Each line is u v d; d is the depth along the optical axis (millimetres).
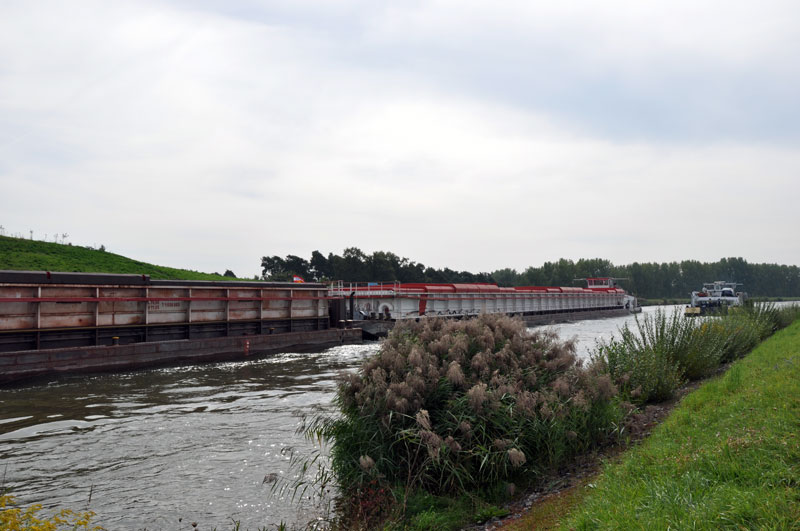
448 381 8312
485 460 7312
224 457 10609
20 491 8961
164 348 27828
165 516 7836
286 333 36094
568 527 5316
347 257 103750
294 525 7355
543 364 9398
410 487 7352
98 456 10844
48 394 18094
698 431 7629
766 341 21641
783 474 5121
